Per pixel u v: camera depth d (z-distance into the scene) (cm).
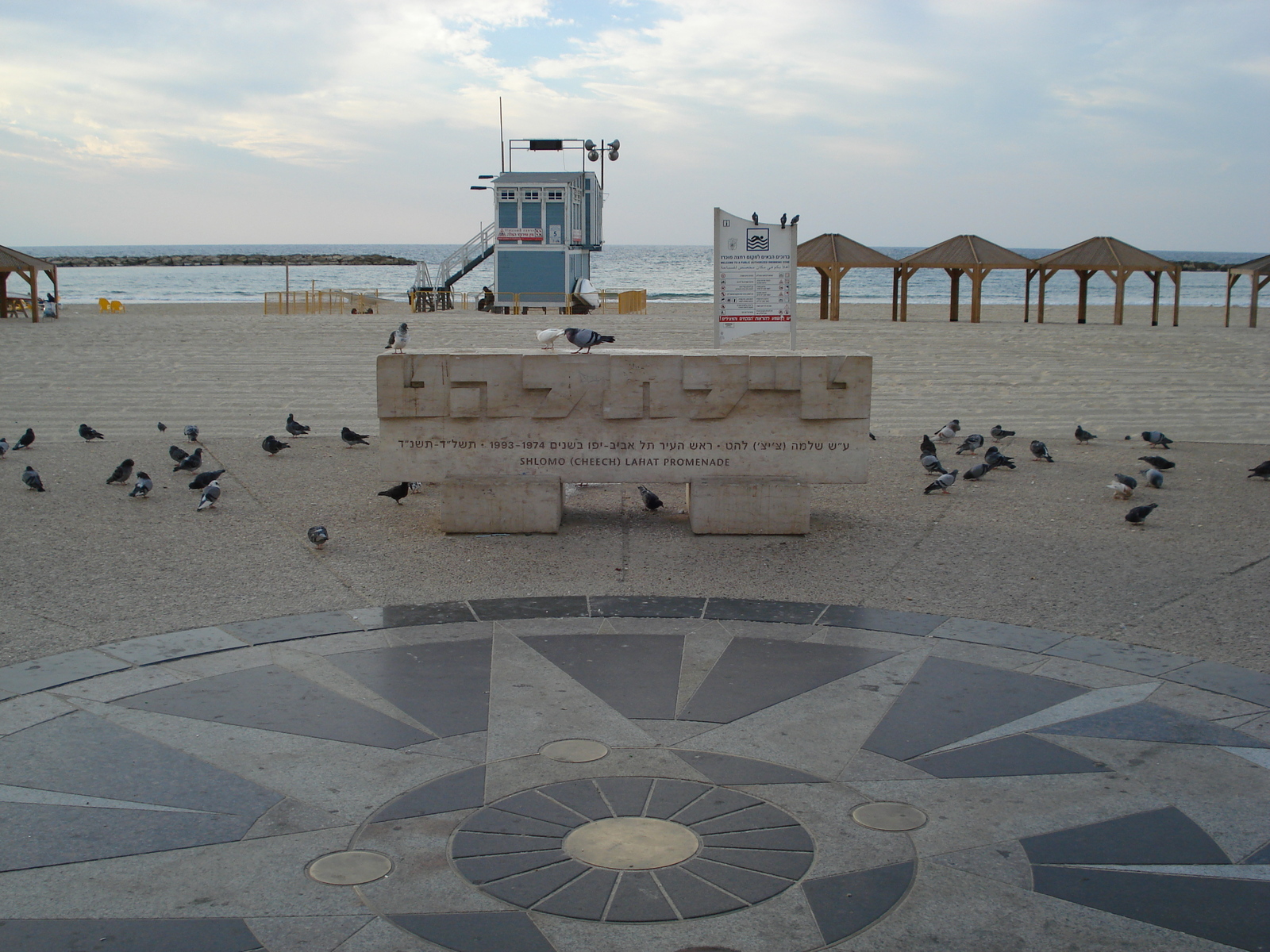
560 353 943
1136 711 566
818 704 577
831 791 480
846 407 940
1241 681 606
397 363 935
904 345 2862
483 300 4878
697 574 831
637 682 609
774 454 950
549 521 952
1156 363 2450
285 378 2069
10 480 1177
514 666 632
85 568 827
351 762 506
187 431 1409
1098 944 366
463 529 953
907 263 4066
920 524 998
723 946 365
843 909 387
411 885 402
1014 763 507
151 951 357
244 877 406
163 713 557
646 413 945
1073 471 1277
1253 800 470
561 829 444
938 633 690
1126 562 856
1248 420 1694
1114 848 430
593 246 5000
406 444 950
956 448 1454
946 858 421
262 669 623
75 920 375
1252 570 830
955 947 364
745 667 632
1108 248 3934
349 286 10119
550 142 4788
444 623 710
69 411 1711
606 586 796
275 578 811
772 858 421
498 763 506
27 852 419
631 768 502
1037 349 2767
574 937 369
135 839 432
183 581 799
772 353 961
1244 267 3794
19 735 527
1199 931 373
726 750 523
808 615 727
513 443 949
